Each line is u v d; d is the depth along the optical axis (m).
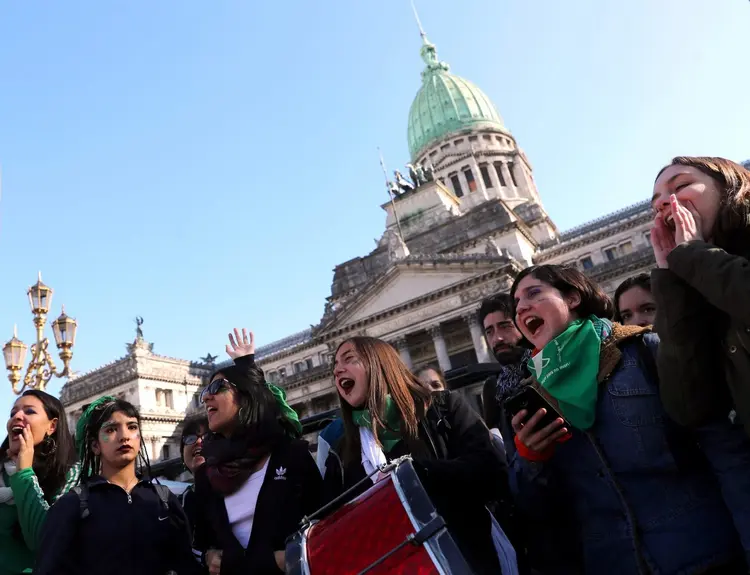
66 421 8.77
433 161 119.00
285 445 7.69
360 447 6.64
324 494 6.98
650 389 4.90
